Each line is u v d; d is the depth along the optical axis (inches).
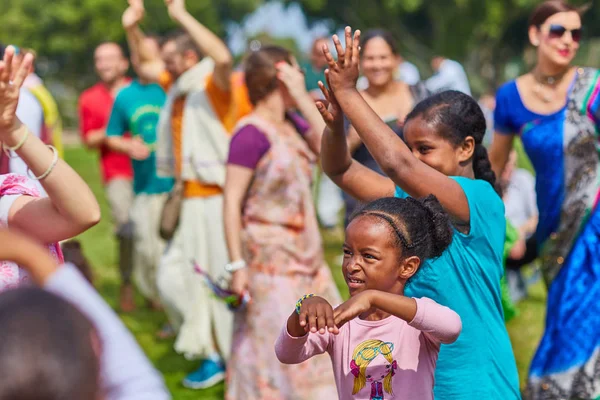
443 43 1583.4
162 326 353.7
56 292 67.9
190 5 1738.4
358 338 126.3
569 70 224.2
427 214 129.0
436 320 116.0
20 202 127.1
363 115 132.5
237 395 221.0
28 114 215.0
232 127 281.0
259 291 217.2
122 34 1748.3
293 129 222.2
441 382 138.4
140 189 352.2
